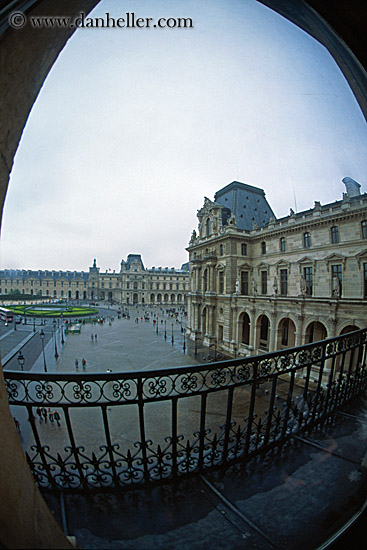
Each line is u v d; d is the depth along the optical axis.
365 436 6.08
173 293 161.50
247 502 4.46
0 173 2.44
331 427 6.49
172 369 4.57
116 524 4.09
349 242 30.77
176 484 4.87
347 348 7.09
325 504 4.22
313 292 35.25
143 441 4.67
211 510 4.33
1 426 2.51
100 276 171.88
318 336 33.19
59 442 15.77
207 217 52.91
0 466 2.28
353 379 7.67
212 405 21.56
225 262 46.19
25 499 2.39
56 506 4.38
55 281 159.50
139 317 93.44
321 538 3.60
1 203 2.57
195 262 53.94
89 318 79.31
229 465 5.32
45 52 2.73
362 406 7.39
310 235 35.94
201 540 3.81
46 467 4.65
